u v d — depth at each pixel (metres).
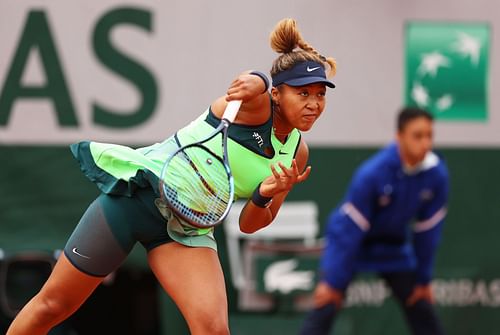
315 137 30.94
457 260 31.92
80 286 16.95
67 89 29.66
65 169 29.66
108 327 34.69
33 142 29.59
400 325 31.31
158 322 34.53
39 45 29.55
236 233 30.06
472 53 31.67
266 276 30.11
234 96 15.82
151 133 29.97
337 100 31.00
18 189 29.48
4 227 29.38
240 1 30.23
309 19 30.66
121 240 16.69
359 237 27.58
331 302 27.77
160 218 16.52
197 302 16.23
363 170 27.61
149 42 29.94
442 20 31.45
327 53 30.83
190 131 16.78
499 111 31.95
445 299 31.80
